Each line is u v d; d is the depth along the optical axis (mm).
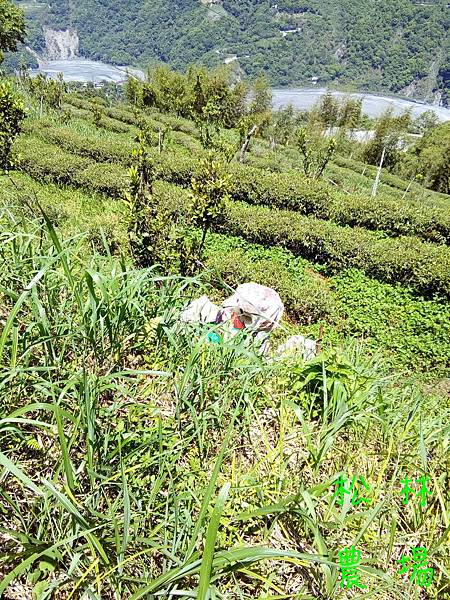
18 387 2162
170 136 30766
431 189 41719
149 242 7863
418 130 87438
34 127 23562
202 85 47625
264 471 2383
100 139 22859
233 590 1735
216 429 2467
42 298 2680
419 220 19000
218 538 1861
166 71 50844
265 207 18219
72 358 2561
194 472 2150
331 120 46312
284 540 2080
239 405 2490
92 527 1664
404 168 45219
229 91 49469
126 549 1768
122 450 2078
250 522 2070
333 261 13859
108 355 2566
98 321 2357
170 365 2539
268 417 2807
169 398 2572
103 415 2141
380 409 2871
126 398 2467
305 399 2924
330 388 2842
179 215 12859
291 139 46344
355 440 2740
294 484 2330
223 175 8922
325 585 1946
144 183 7973
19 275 2732
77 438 2094
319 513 2264
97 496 1825
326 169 33094
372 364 3988
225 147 22328
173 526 1844
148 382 2586
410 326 11250
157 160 19344
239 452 2486
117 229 10281
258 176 18875
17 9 39094
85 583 1627
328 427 2459
